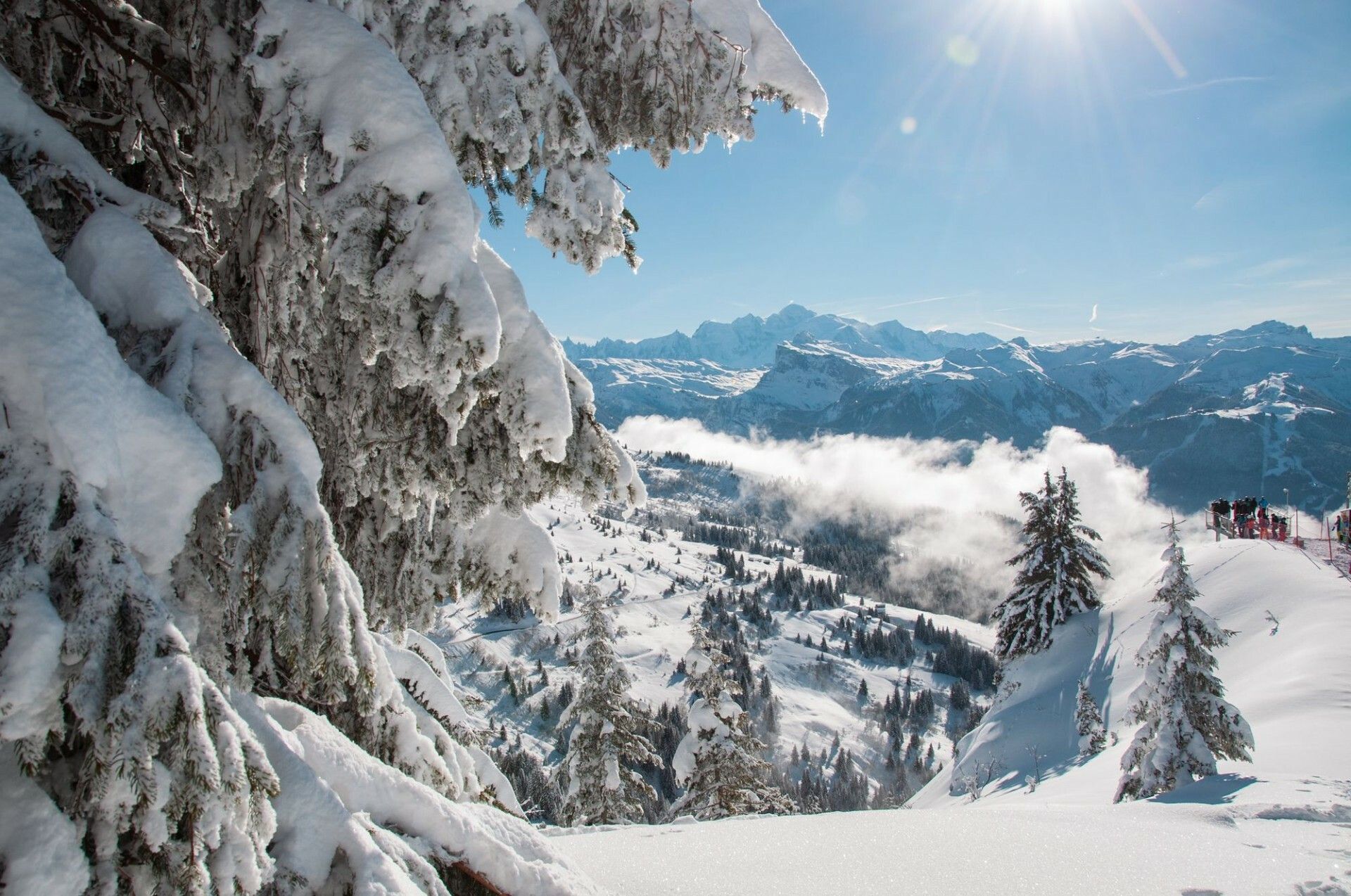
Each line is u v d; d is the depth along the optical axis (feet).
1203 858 18.35
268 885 7.37
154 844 5.61
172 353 7.67
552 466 13.39
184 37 9.67
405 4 11.00
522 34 11.78
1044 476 97.81
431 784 11.87
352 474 12.66
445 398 10.05
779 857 18.11
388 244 8.87
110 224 8.06
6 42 9.17
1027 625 94.79
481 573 16.24
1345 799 26.53
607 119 15.28
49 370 6.23
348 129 8.75
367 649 7.97
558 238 13.01
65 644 5.64
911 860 17.85
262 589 7.36
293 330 10.84
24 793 5.77
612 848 19.07
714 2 14.37
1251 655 62.59
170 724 5.79
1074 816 23.43
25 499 5.95
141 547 6.48
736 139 15.51
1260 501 98.68
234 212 10.76
